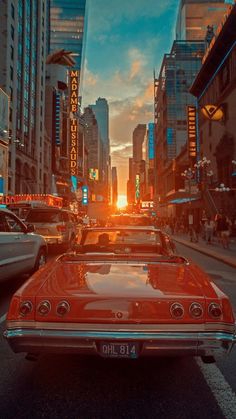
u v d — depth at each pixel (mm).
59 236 13781
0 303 6680
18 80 55469
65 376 3615
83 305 3068
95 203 37312
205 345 2982
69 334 3008
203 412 2953
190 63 85062
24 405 3041
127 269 3998
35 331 3045
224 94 35375
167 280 3557
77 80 102062
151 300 3066
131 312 3031
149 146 123312
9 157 49781
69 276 3682
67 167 95875
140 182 172000
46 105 84438
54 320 3055
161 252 5215
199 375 3678
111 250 5316
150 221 14266
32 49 63062
